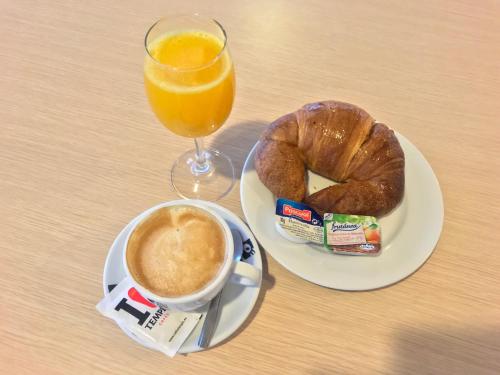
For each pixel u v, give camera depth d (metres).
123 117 0.90
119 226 0.76
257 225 0.72
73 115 0.90
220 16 1.06
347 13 1.06
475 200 0.77
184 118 0.70
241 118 0.90
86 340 0.63
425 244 0.69
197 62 0.72
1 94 0.93
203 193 0.80
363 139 0.78
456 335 0.63
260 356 0.62
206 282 0.59
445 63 0.96
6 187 0.80
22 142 0.86
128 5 1.09
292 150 0.78
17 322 0.65
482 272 0.69
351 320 0.65
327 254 0.69
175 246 0.62
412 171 0.78
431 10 1.05
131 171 0.83
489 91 0.91
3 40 1.02
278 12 1.07
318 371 0.60
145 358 0.62
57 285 0.69
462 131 0.86
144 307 0.62
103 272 0.70
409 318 0.65
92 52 1.00
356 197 0.72
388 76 0.95
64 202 0.78
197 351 0.60
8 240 0.73
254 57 0.99
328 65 0.97
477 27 1.02
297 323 0.65
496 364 0.60
